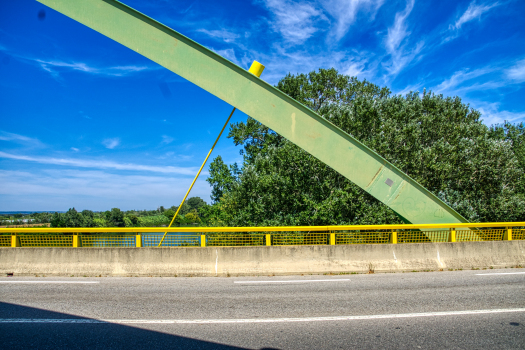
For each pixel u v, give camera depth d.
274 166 17.23
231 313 4.40
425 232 8.02
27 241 7.30
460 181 15.15
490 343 3.44
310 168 15.05
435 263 7.32
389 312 4.43
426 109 21.08
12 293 5.42
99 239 7.18
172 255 6.90
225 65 7.48
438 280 6.30
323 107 19.05
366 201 14.64
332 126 7.67
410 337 3.60
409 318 4.20
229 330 3.80
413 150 15.87
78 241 7.14
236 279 6.45
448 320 4.13
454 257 7.46
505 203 13.52
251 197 17.28
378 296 5.20
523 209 13.34
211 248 6.96
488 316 4.27
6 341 3.50
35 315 4.33
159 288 5.73
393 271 7.09
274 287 5.80
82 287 5.81
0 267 6.85
